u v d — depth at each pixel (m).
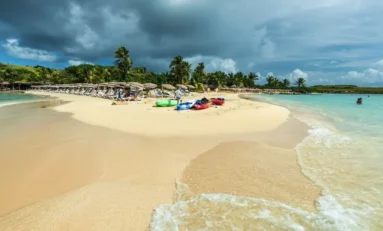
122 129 15.72
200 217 6.13
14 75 96.94
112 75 88.88
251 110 26.53
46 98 50.03
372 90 145.25
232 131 15.62
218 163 9.82
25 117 21.20
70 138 13.38
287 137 14.42
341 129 17.14
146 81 92.19
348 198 7.08
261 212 6.35
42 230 5.55
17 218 6.00
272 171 9.05
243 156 10.72
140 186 7.76
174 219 6.04
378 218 6.09
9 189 7.45
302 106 38.53
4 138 13.34
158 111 24.80
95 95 52.66
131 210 6.39
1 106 31.67
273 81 144.50
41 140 12.92
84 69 94.19
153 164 9.62
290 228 5.70
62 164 9.48
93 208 6.45
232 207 6.59
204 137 13.98
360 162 10.00
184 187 7.74
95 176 8.45
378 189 7.62
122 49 78.12
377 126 18.36
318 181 8.20
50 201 6.79
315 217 6.12
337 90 147.25
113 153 10.85
